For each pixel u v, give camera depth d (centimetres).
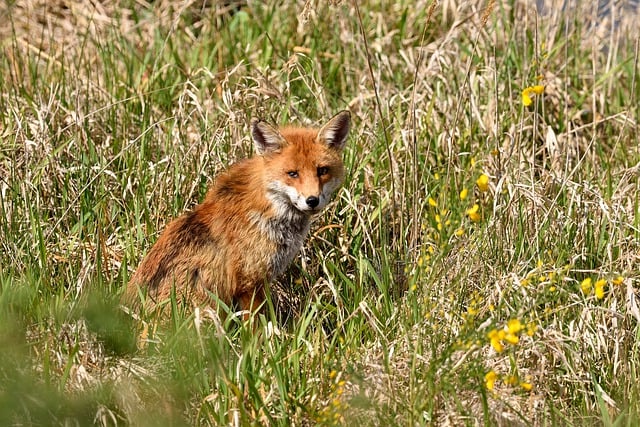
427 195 1227
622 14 1731
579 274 1112
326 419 833
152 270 1095
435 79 1507
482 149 1338
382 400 885
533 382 955
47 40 1712
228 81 1438
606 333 1014
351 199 1232
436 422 879
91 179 1242
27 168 1212
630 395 951
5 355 859
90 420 868
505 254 1128
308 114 1436
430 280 961
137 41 1722
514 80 1510
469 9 1703
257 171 1088
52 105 1375
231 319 1023
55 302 981
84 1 1788
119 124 1411
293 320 1105
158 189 1248
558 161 1348
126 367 923
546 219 1146
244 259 1092
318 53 1596
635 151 1381
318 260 1184
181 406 895
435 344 942
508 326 854
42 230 1157
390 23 1717
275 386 927
